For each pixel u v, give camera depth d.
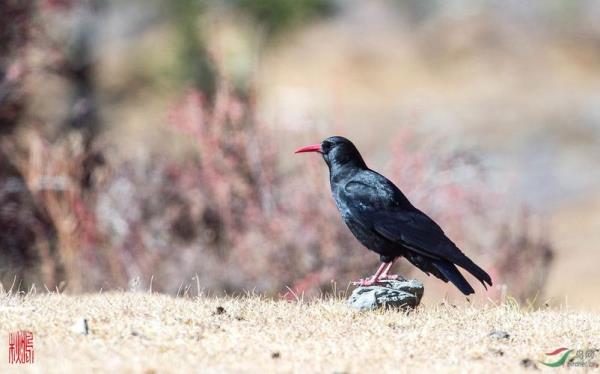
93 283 16.84
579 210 30.80
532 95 44.59
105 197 17.69
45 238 17.33
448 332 9.11
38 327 8.50
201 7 27.39
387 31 49.19
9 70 18.69
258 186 17.09
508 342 8.85
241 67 19.72
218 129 17.47
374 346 8.44
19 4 18.84
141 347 8.02
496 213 18.09
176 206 17.62
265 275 16.34
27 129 19.17
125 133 29.70
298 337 8.73
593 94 44.25
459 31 49.25
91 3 25.72
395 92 45.44
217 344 8.27
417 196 17.39
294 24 33.22
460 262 10.18
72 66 20.72
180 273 16.67
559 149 37.09
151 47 40.72
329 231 16.22
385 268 11.06
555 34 49.22
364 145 37.31
